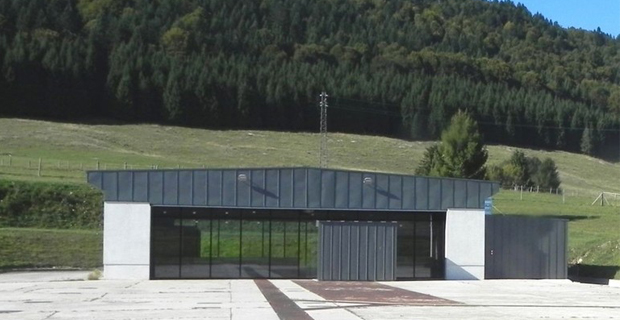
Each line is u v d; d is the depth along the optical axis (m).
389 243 41.78
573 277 46.91
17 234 52.97
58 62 124.12
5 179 64.38
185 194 41.38
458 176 75.38
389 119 140.25
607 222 64.94
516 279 44.53
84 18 153.00
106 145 105.19
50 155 92.25
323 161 89.06
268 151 113.19
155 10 165.00
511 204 75.38
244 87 133.25
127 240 41.03
